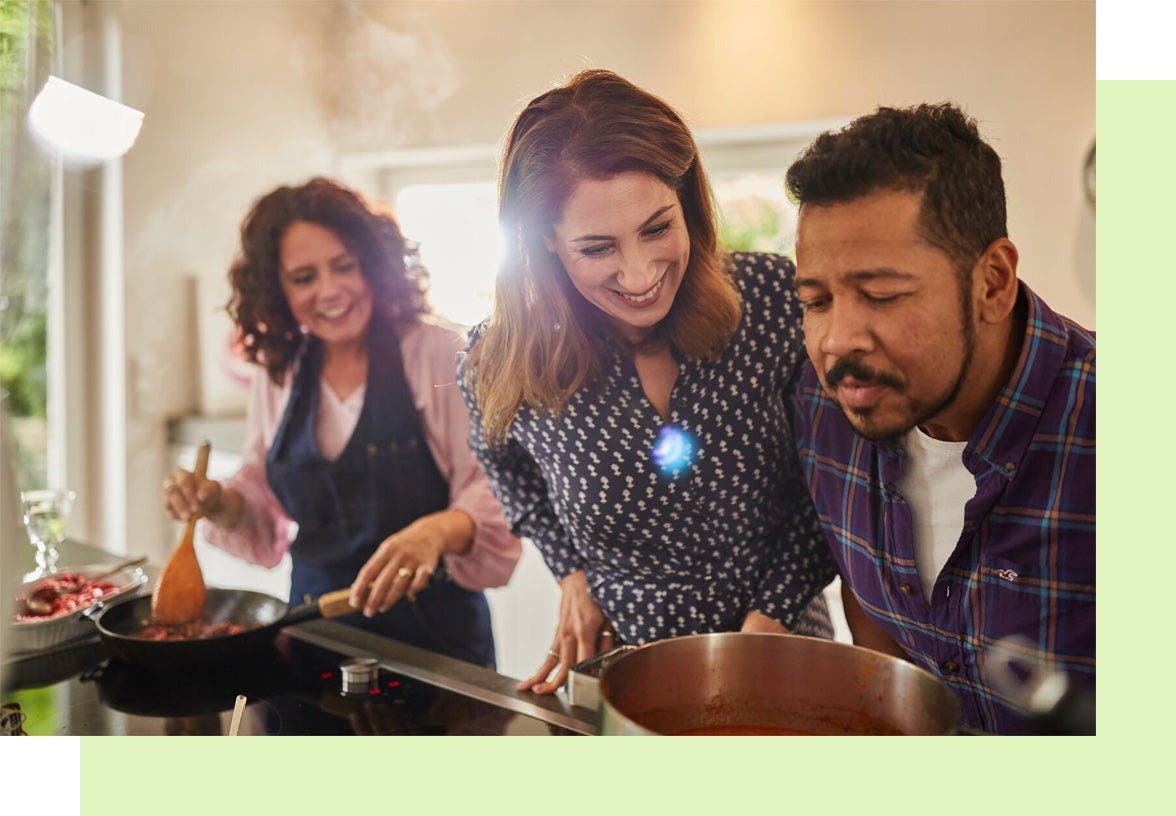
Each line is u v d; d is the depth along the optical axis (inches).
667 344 41.7
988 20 49.8
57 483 79.7
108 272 76.9
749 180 56.8
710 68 56.0
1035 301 33.0
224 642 41.7
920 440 35.5
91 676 42.4
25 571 52.7
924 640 37.0
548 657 45.3
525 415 44.0
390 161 69.3
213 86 73.1
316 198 58.7
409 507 59.5
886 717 29.8
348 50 69.7
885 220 30.5
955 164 30.4
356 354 59.4
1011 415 33.1
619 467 42.6
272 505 62.9
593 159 40.3
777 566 43.3
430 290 59.3
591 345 42.3
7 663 43.3
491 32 63.6
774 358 41.6
